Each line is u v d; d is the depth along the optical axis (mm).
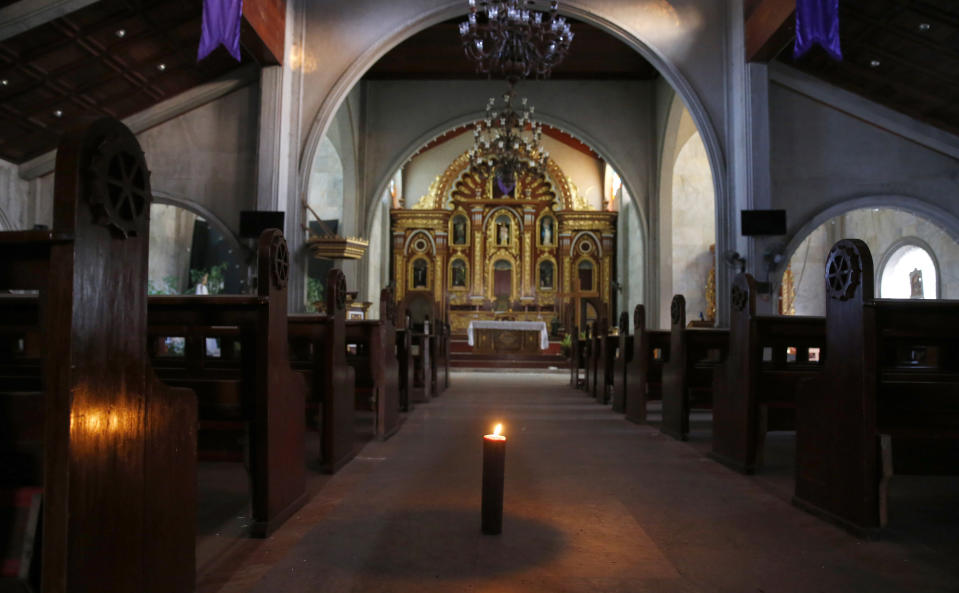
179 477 2172
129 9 8508
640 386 6555
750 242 10266
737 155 10727
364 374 5449
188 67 10406
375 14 11398
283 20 10859
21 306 1821
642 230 16266
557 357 18750
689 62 11305
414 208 21844
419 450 5012
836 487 3166
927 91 9977
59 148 1602
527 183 22641
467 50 10523
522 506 3434
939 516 3330
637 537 2945
